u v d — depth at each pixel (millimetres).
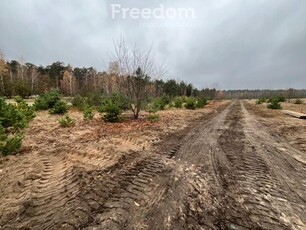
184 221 2424
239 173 3930
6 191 3107
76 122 9578
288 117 13438
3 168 3971
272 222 2430
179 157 4859
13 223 2387
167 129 8477
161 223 2379
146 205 2760
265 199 2967
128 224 2354
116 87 11141
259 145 6066
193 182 3496
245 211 2656
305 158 4898
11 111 6527
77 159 4590
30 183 3395
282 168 4219
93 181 3484
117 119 9969
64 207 2703
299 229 2309
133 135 7109
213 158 4820
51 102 13484
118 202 2824
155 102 13852
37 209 2656
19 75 44344
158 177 3678
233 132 8094
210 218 2492
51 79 57312
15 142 4855
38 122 9203
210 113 16328
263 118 12945
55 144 5789
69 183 3408
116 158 4691
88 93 16141
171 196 3010
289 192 3191
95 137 6703
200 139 6812
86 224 2350
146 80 10820
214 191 3184
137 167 4160
